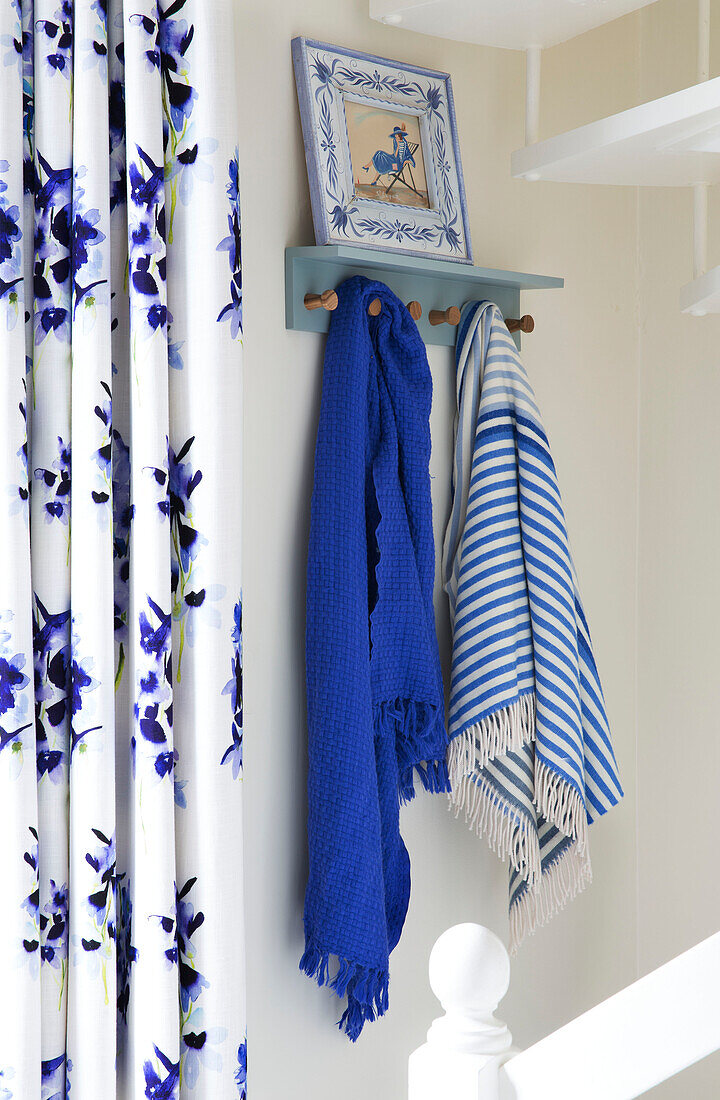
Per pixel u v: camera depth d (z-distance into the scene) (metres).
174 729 1.19
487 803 1.54
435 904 1.61
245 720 1.38
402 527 1.40
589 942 1.86
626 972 1.93
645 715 1.93
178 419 1.19
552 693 1.50
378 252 1.39
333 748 1.33
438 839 1.62
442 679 1.60
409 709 1.44
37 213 1.10
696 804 1.86
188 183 1.17
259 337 1.38
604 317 1.85
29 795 1.06
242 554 1.30
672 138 1.24
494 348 1.56
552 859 1.60
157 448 1.13
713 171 1.40
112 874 1.11
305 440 1.44
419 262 1.43
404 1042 1.58
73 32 1.10
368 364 1.40
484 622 1.50
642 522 1.92
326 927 1.33
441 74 1.54
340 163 1.40
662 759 1.91
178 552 1.19
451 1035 0.76
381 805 1.40
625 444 1.90
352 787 1.32
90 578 1.10
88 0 1.09
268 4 1.37
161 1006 1.12
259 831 1.40
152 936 1.13
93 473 1.10
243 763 1.38
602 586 1.87
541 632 1.51
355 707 1.33
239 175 1.31
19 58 1.05
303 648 1.44
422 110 1.51
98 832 1.10
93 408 1.10
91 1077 1.10
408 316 1.45
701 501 1.83
